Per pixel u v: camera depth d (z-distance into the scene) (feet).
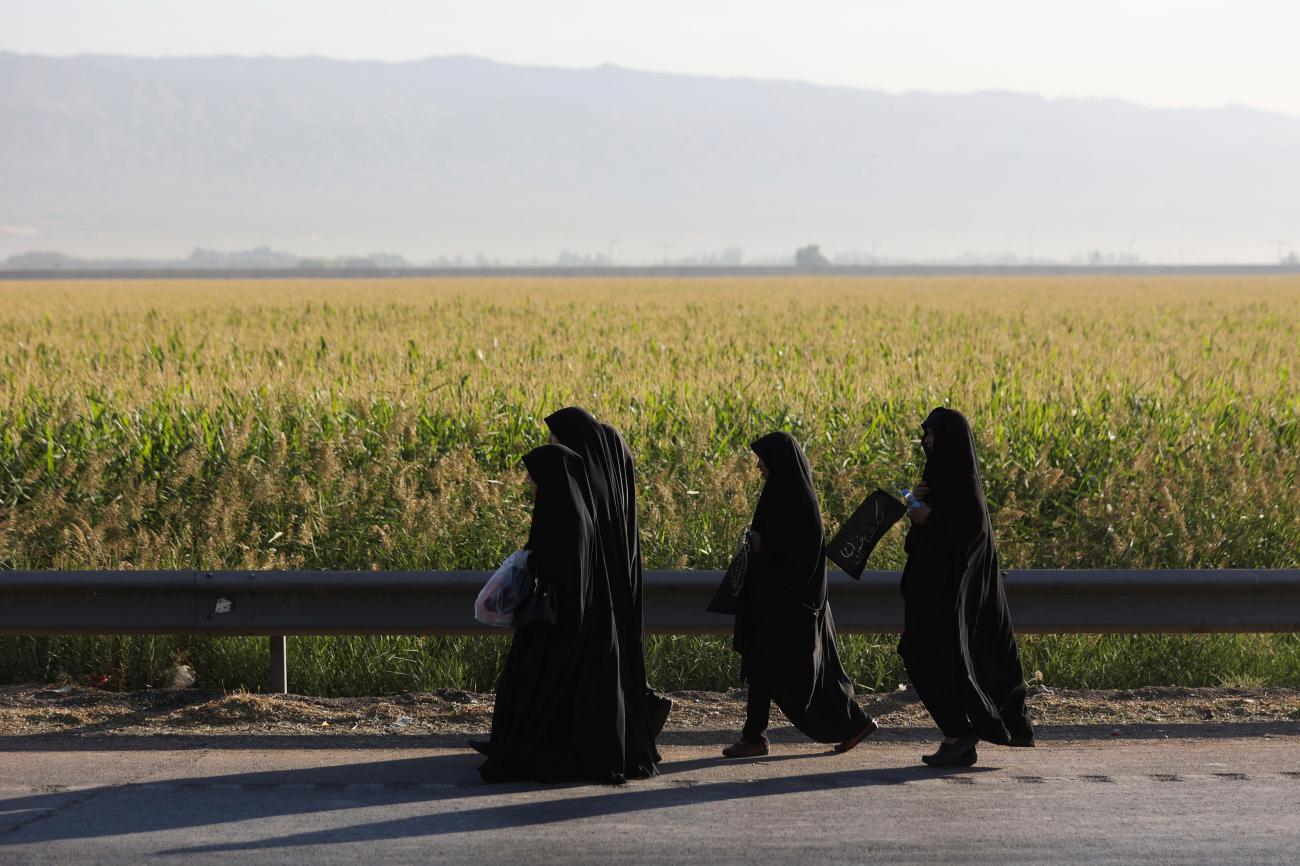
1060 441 150.51
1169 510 119.85
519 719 71.61
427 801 67.82
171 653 96.32
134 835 61.62
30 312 422.41
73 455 141.49
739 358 243.40
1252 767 74.69
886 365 221.46
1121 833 62.28
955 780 72.49
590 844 60.70
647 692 77.25
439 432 154.40
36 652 96.84
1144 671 98.78
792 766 76.28
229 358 233.14
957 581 75.56
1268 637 102.37
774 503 78.23
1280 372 214.90
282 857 58.75
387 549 112.78
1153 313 444.55
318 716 87.15
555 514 71.51
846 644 98.02
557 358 237.86
